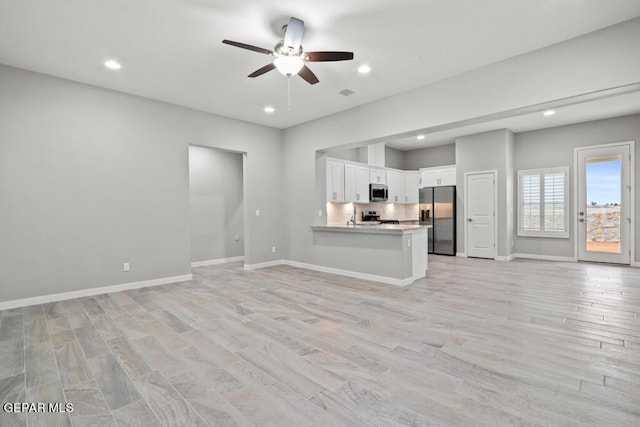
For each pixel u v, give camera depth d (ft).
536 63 11.23
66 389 6.68
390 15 9.26
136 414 5.88
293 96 15.43
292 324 10.23
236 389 6.64
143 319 10.78
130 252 14.98
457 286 15.01
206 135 17.74
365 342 8.86
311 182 19.74
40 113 12.73
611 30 9.82
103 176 14.25
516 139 23.81
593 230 20.95
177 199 16.56
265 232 20.63
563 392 6.40
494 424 5.49
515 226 24.08
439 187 25.53
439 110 13.71
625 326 9.77
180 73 12.86
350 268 17.60
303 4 8.70
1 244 11.90
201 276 17.84
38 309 11.93
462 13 9.19
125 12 8.93
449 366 7.49
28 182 12.46
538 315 10.82
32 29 9.70
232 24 9.60
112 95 14.49
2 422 5.67
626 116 19.66
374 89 14.61
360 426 5.49
